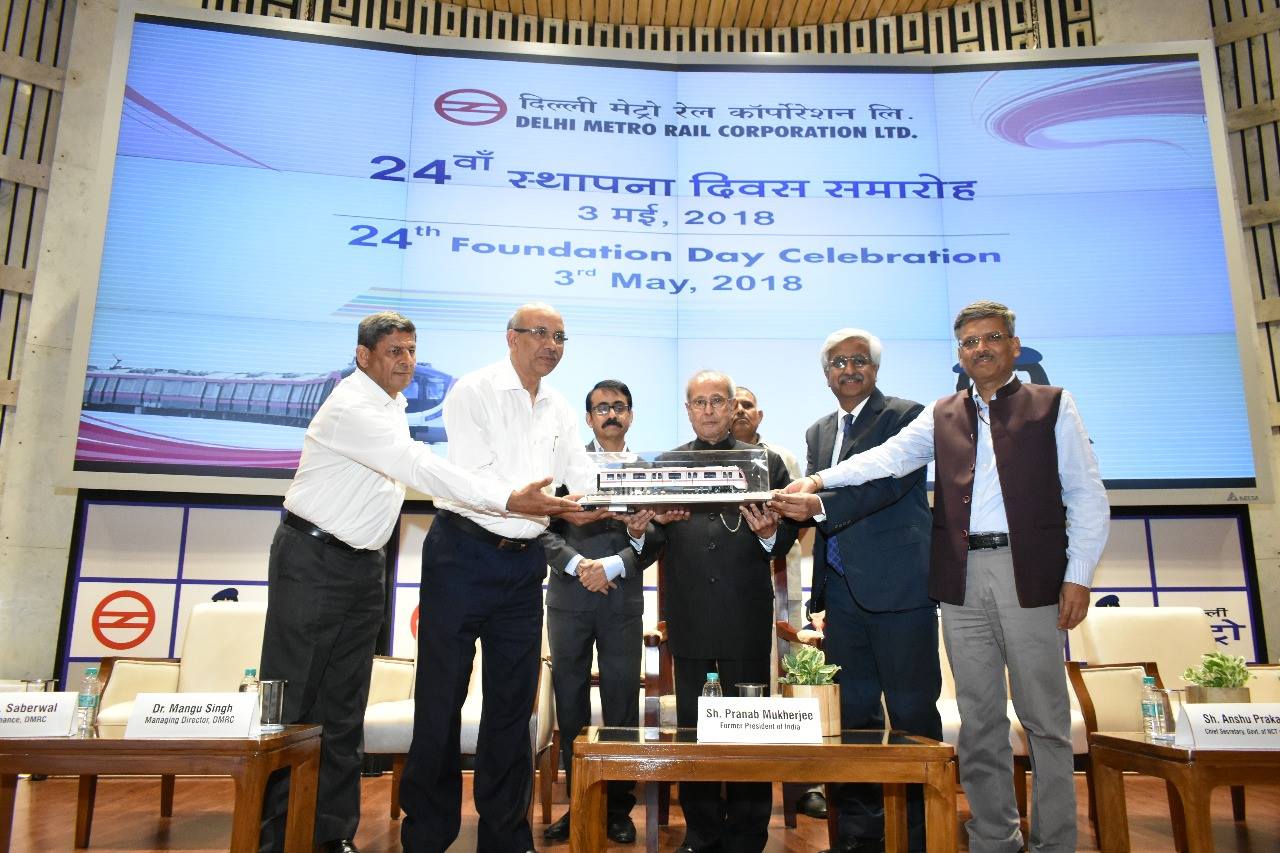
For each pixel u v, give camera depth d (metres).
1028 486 2.21
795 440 4.55
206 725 1.86
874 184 4.79
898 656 2.38
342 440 2.27
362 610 2.44
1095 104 4.79
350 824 2.39
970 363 2.33
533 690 2.30
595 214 4.71
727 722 1.81
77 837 2.72
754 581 2.42
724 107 4.88
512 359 2.40
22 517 4.32
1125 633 3.45
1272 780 1.91
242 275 4.38
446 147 4.68
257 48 4.60
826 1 5.18
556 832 2.81
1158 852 2.68
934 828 1.71
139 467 4.15
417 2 5.18
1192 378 4.47
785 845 2.75
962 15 5.24
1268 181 4.88
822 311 4.66
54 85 4.73
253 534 4.45
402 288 4.51
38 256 4.58
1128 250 4.62
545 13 5.30
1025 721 2.18
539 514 2.15
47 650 4.24
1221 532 4.57
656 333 4.62
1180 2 5.00
